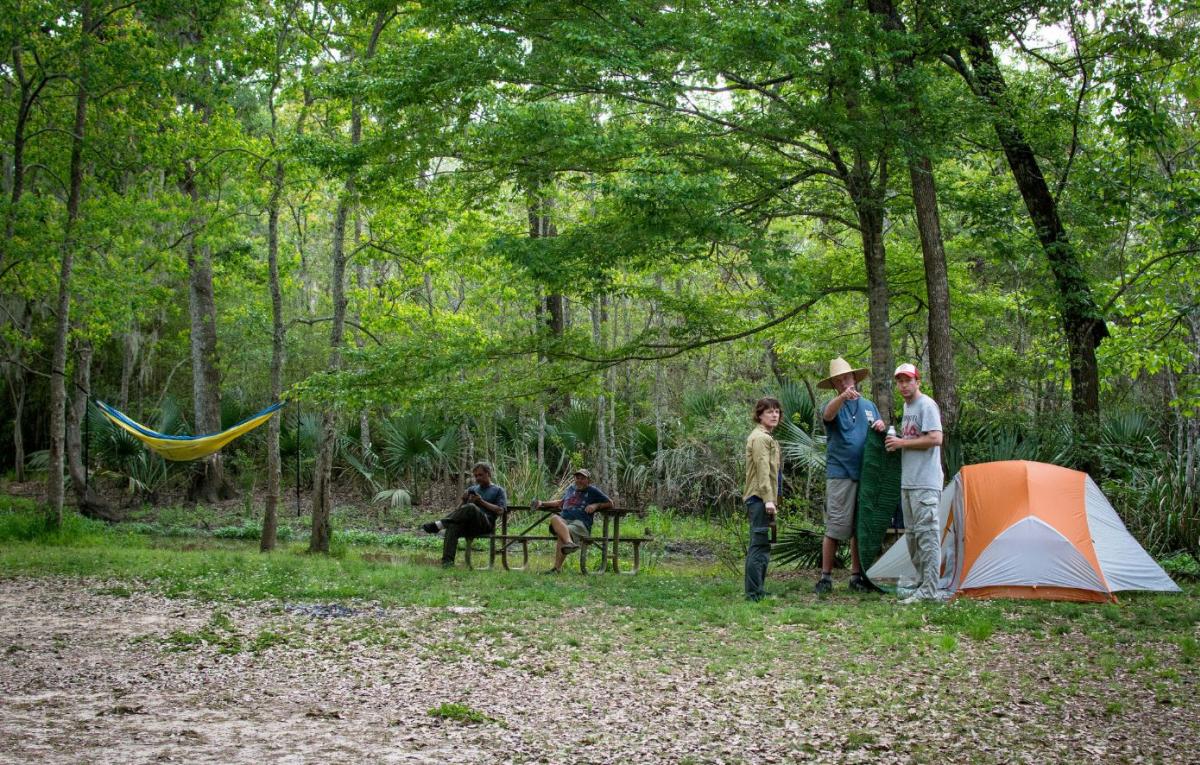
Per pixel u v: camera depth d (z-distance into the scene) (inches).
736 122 463.8
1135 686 228.5
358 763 184.1
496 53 430.6
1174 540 442.6
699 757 188.7
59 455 671.8
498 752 191.9
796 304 643.5
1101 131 548.4
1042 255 519.5
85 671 258.8
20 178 661.9
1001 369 642.2
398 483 1033.5
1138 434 572.1
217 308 1325.0
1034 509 345.4
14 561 513.0
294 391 538.9
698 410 946.1
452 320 699.4
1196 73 534.0
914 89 447.2
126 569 479.5
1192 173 532.7
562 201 749.9
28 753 184.5
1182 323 600.4
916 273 571.2
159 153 689.0
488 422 1006.4
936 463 345.7
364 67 495.2
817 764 184.1
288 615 349.7
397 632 310.8
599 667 259.6
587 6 429.4
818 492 732.7
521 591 391.5
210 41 636.7
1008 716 208.5
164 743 194.5
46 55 644.1
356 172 483.8
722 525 804.6
